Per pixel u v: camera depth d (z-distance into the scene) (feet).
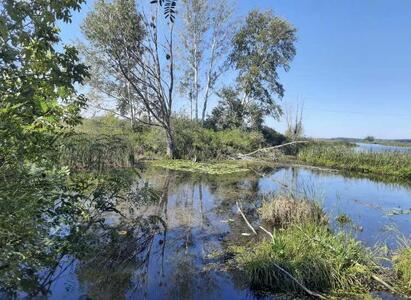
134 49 81.71
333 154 93.40
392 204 44.83
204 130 99.14
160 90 83.41
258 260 21.75
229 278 21.62
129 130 98.73
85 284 19.90
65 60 19.08
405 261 22.06
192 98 123.95
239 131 108.78
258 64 131.85
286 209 32.91
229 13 120.37
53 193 17.61
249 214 36.29
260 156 98.27
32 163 15.80
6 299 15.94
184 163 76.69
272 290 20.29
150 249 25.53
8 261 13.43
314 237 23.95
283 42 132.26
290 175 70.90
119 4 78.38
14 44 16.43
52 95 16.76
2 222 12.85
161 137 89.66
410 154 83.76
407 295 19.63
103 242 25.35
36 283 17.51
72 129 19.27
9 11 15.98
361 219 35.88
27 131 14.64
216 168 72.64
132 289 19.79
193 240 27.81
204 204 40.60
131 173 27.55
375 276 20.90
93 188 26.07
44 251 17.56
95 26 79.56
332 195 50.01
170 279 21.15
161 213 35.22
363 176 75.10
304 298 19.47
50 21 17.89
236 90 133.39
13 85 16.44
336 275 20.77
